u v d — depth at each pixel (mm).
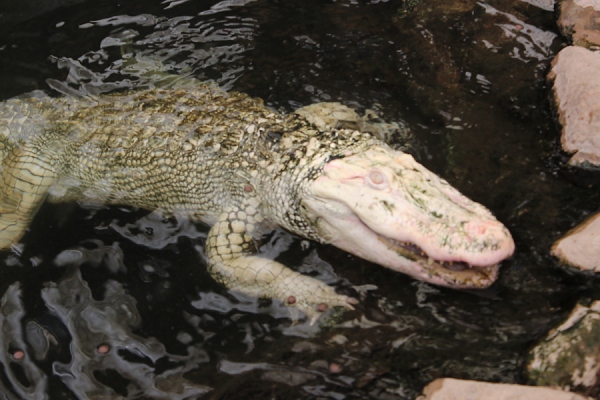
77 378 2428
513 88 2709
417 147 2645
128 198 2713
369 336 2412
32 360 2457
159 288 2545
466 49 2809
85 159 2725
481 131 2648
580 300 2363
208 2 3041
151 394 2396
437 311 2420
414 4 2939
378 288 2477
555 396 2230
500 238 2369
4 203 2729
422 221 2414
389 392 2338
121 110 2760
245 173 2600
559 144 2580
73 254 2613
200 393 2387
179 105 2744
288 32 2943
